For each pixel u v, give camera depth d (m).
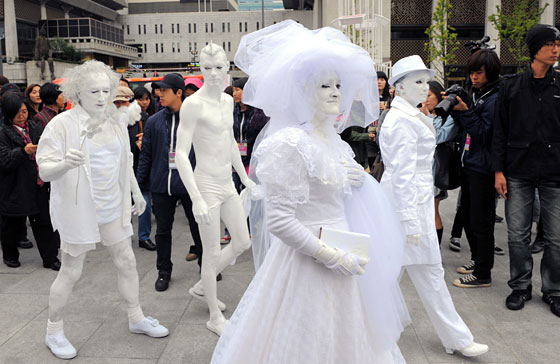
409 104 2.96
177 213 7.63
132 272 3.36
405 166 2.76
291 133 1.88
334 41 2.08
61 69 47.69
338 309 1.97
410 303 3.90
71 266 3.10
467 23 19.09
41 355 3.13
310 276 1.94
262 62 2.04
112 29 82.56
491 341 3.24
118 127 3.25
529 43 3.55
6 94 4.90
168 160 4.31
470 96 4.41
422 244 2.89
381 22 7.67
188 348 3.23
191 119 3.33
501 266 4.79
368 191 2.26
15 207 4.73
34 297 4.14
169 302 4.02
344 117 2.24
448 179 4.70
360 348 1.99
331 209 2.01
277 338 1.94
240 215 3.56
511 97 3.67
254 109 5.73
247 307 2.10
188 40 105.62
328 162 1.95
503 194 3.77
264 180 1.86
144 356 3.12
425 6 18.77
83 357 3.11
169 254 4.39
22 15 66.19
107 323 3.61
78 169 3.01
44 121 5.11
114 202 3.22
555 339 3.26
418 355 3.07
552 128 3.58
